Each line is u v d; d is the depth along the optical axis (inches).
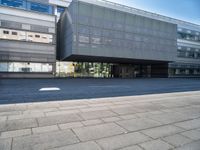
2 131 172.1
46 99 357.7
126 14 1186.0
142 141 156.9
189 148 145.2
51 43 1252.5
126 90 551.2
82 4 1031.6
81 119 218.2
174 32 1446.9
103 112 256.5
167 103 341.4
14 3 1165.7
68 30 1115.3
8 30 1107.9
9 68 1114.1
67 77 1331.2
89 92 484.7
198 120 227.5
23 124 193.9
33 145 142.5
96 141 153.9
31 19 1184.2
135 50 1227.9
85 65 1438.2
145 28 1275.8
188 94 479.2
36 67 1200.8
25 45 1162.6
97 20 1079.0
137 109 282.7
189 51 1851.6
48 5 1269.7
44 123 198.8
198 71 1947.6
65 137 160.4
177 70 1737.2
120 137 164.6
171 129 190.9
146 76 1749.5
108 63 1533.0
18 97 380.2
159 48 1354.6
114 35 1139.3
